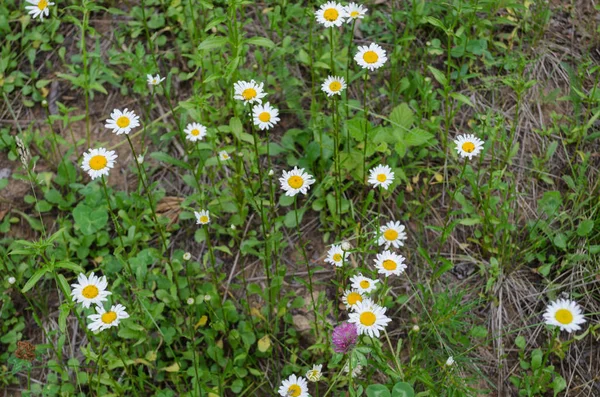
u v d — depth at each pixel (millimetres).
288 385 1403
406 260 1603
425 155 1674
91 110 1783
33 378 1544
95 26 1867
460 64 1779
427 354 1490
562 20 1832
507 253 1582
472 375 1500
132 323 1466
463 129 1720
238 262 1624
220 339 1536
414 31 1795
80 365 1501
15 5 1887
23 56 1842
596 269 1562
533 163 1671
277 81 1765
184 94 1777
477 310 1560
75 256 1633
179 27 1837
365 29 1812
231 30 1554
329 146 1636
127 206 1654
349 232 1610
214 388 1468
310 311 1561
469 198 1647
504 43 1809
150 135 1743
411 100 1703
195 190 1685
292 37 1818
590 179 1653
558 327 1358
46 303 1597
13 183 1704
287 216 1622
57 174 1720
